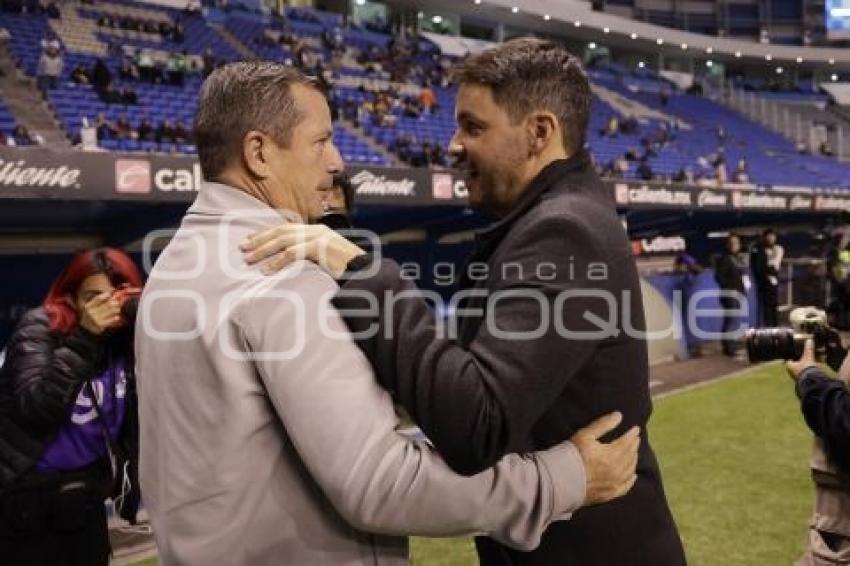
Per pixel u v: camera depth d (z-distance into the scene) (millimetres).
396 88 22328
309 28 24547
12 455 2166
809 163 30531
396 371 1092
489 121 1359
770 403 7363
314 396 1041
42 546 2213
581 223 1224
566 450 1207
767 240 11297
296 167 1250
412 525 1070
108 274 2236
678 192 12523
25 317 2268
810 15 41656
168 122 13516
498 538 1154
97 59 15422
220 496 1105
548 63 1347
